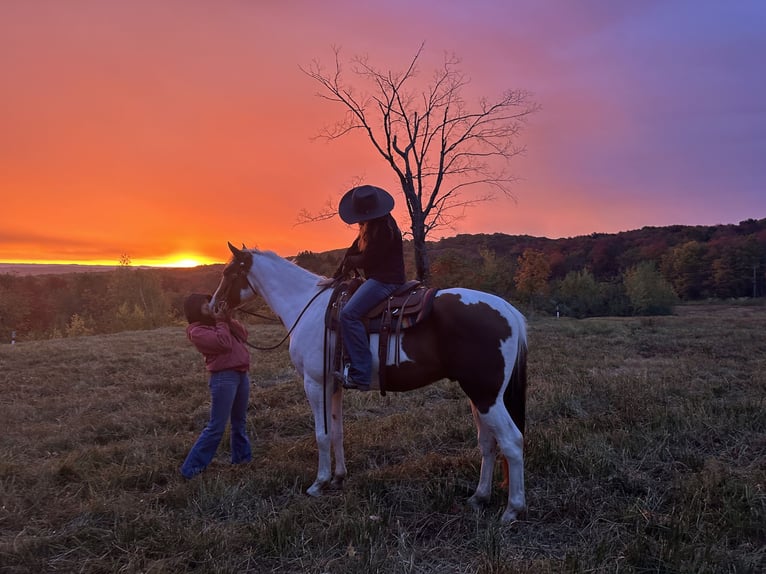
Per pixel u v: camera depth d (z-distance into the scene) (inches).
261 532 137.9
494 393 147.3
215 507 158.1
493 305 151.6
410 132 593.0
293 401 303.6
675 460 182.4
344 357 157.8
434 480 170.7
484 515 149.9
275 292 189.2
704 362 395.9
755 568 117.2
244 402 197.2
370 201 158.6
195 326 189.0
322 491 170.7
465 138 601.9
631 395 266.2
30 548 133.3
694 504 145.1
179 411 283.0
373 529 139.0
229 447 216.8
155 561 126.2
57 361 487.8
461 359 147.6
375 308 157.2
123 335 813.9
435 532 142.9
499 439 146.5
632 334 654.5
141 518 148.2
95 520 150.9
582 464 174.1
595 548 128.1
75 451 209.3
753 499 144.6
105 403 299.7
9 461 193.8
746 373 345.7
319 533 138.6
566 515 147.6
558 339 609.9
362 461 196.9
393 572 120.8
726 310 2005.4
